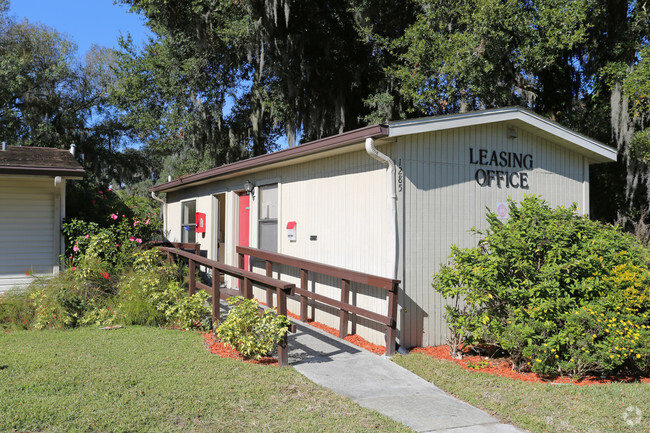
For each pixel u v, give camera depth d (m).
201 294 7.14
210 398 4.23
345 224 7.14
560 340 5.19
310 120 17.88
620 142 13.23
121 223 9.23
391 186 6.20
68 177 8.55
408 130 6.05
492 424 4.07
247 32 15.32
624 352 5.10
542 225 5.73
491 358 6.05
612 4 14.09
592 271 5.68
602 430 3.96
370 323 6.66
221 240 12.15
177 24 18.11
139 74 20.33
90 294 7.60
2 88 21.38
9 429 3.44
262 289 9.48
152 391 4.31
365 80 17.77
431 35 14.48
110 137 26.23
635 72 12.44
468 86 13.66
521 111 7.07
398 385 4.98
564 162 8.00
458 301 6.61
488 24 12.98
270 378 4.90
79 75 25.91
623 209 14.93
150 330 6.85
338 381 5.02
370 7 15.51
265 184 9.45
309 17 16.78
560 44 13.20
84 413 3.77
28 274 8.00
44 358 5.24
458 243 6.76
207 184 12.15
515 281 5.55
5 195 8.40
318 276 7.83
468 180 6.93
